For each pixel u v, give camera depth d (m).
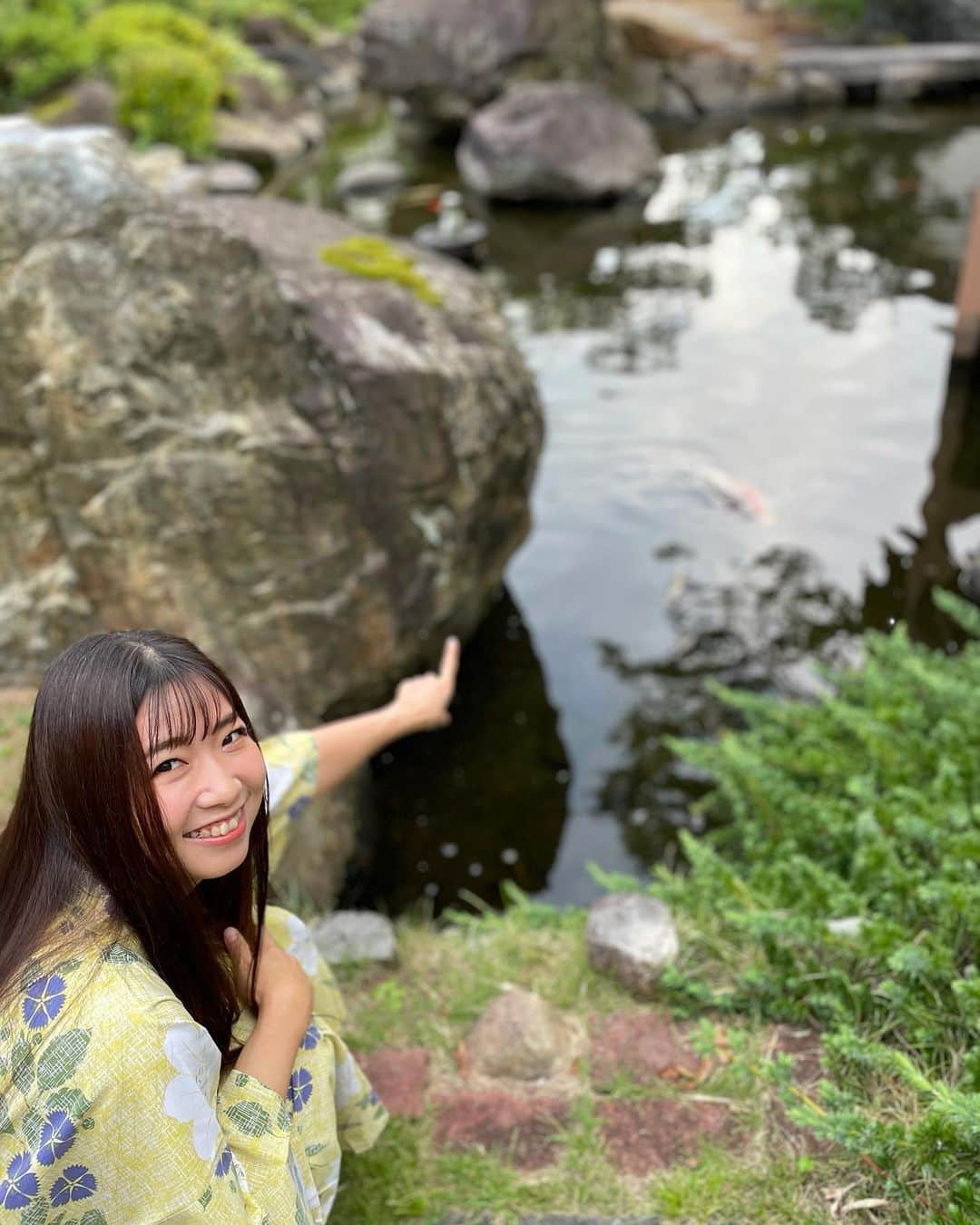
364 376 3.67
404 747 4.35
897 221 9.88
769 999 2.31
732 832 3.46
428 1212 1.96
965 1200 1.73
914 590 5.10
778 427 6.52
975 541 5.43
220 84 13.34
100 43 12.73
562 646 4.87
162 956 1.39
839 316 8.02
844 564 5.31
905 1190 1.80
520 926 2.74
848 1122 1.84
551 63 13.56
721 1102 2.12
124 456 3.29
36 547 3.34
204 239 3.30
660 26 15.67
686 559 5.41
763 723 4.10
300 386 3.53
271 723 3.40
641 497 5.89
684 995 2.36
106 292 3.20
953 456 6.15
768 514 5.70
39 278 3.15
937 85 14.88
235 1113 1.43
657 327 8.00
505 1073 2.24
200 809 1.34
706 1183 1.94
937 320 7.86
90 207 3.18
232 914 1.63
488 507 4.33
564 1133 2.09
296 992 1.62
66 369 3.20
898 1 16.56
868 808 2.65
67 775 1.30
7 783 2.73
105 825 1.31
